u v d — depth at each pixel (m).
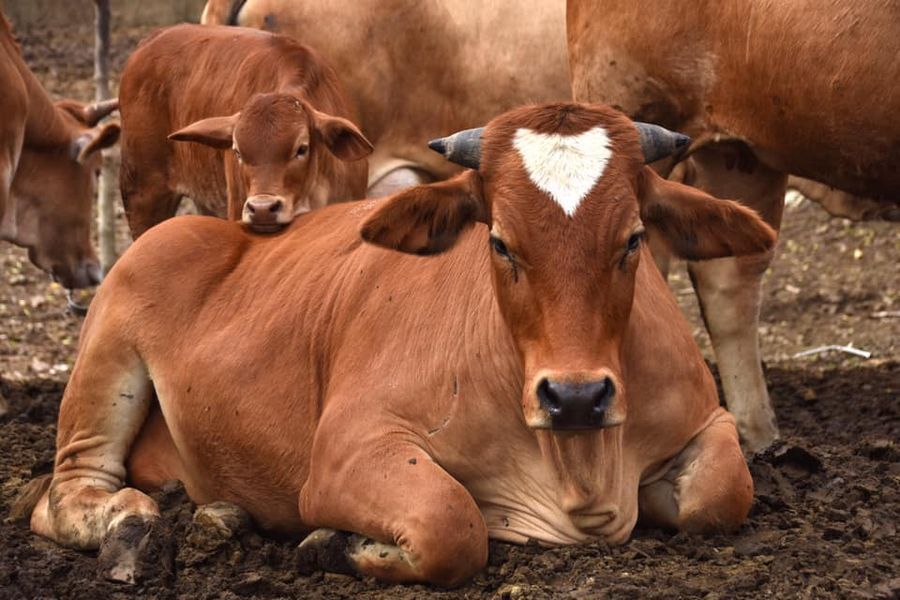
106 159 20.50
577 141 8.43
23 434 13.26
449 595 8.54
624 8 12.41
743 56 11.73
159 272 10.47
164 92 15.24
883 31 10.85
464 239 9.38
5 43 16.89
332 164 13.70
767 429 13.07
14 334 19.50
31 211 18.03
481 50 15.28
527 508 9.05
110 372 10.43
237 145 13.05
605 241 8.23
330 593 8.84
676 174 13.35
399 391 9.08
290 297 10.03
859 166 11.44
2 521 10.66
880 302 19.59
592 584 8.37
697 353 9.46
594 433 8.70
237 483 9.99
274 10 15.67
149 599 9.01
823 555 8.91
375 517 8.73
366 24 15.35
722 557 8.88
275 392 9.78
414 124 15.56
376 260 9.73
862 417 13.84
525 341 8.38
